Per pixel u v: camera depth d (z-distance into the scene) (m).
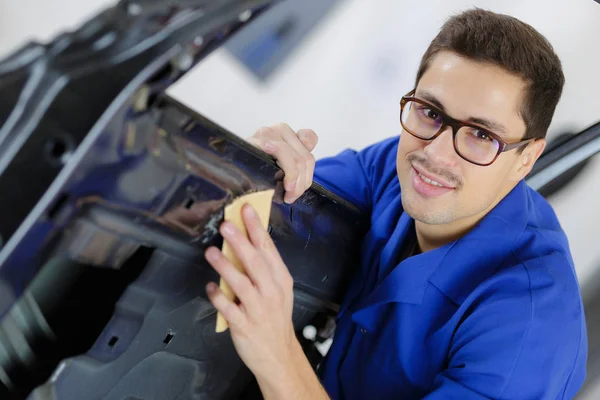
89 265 0.84
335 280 1.26
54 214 0.66
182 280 0.90
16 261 0.66
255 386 1.24
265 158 0.93
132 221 0.76
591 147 1.70
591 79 1.79
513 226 1.27
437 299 1.25
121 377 0.92
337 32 2.39
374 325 1.30
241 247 0.84
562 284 1.21
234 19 0.69
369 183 1.48
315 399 1.05
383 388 1.29
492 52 1.09
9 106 0.64
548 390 1.17
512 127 1.12
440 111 1.13
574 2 1.91
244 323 0.89
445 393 1.13
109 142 0.67
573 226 1.87
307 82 2.43
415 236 1.36
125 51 0.65
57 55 0.65
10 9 2.18
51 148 0.63
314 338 1.40
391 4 2.39
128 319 0.87
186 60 0.69
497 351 1.14
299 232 1.07
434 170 1.14
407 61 2.39
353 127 2.41
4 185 0.63
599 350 1.78
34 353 0.83
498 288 1.18
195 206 0.82
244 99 2.41
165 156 0.76
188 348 1.01
